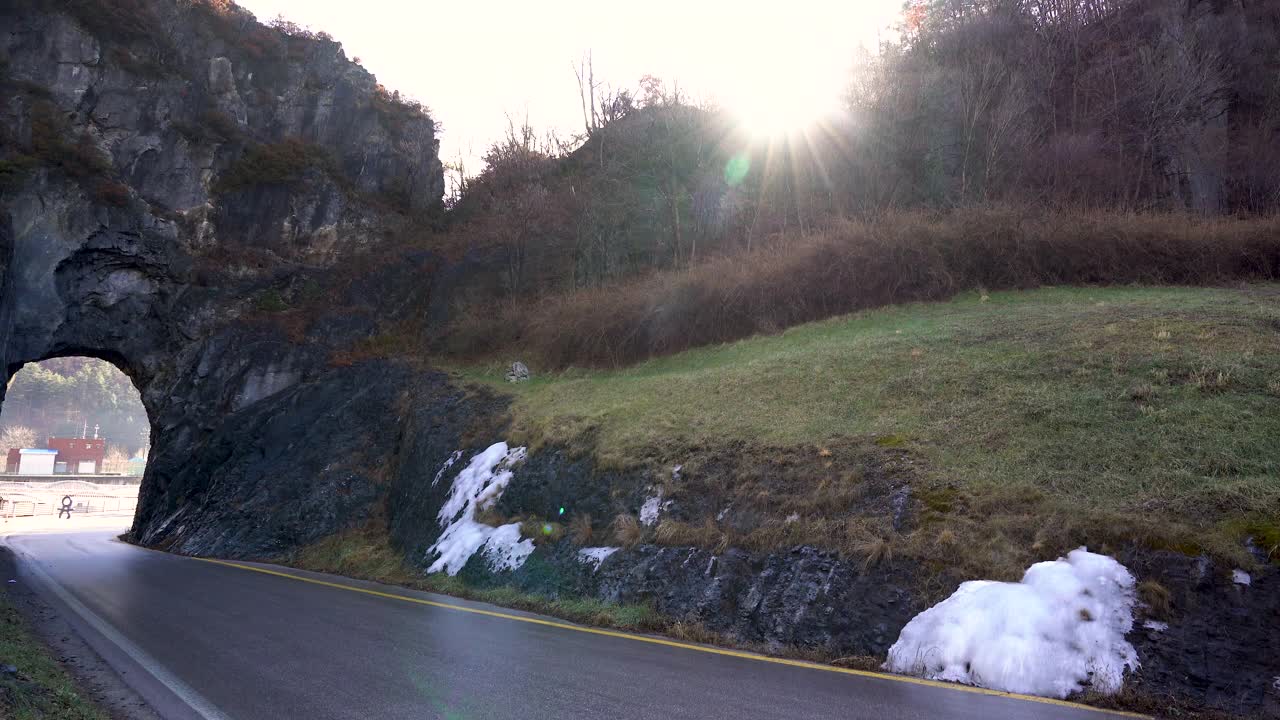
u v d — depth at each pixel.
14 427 164.62
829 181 35.03
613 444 15.88
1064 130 33.66
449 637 9.63
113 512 65.62
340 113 42.12
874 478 11.15
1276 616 6.96
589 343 26.69
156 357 33.75
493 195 45.66
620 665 8.06
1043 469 10.21
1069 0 37.47
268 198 37.00
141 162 34.00
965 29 39.56
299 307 35.25
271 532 23.55
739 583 10.54
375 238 39.66
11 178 29.42
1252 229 21.56
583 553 13.38
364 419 27.81
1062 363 13.86
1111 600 7.64
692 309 25.06
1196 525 8.19
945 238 23.11
